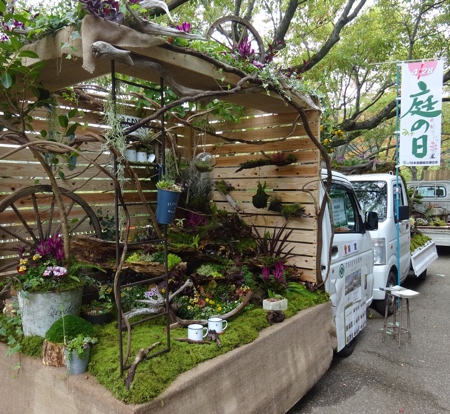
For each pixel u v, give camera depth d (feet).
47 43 6.23
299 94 9.96
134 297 8.40
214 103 11.71
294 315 9.31
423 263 21.86
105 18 5.55
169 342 6.54
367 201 17.12
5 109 7.82
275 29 26.66
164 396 5.47
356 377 10.96
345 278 11.87
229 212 12.66
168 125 12.82
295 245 11.27
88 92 10.55
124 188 11.14
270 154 11.91
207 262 9.90
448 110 52.60
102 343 6.76
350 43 31.14
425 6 29.55
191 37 6.36
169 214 6.53
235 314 8.70
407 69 15.02
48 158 8.70
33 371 6.52
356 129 26.37
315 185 10.90
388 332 14.01
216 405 6.39
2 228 8.64
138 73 7.33
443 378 10.90
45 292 6.81
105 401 5.40
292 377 8.50
